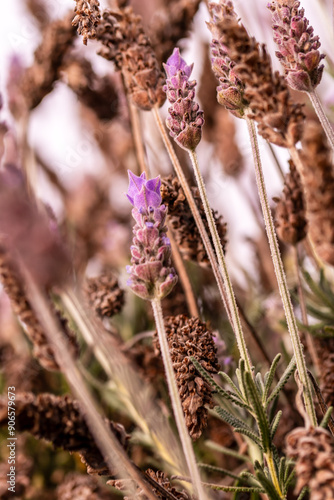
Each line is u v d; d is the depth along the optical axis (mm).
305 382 236
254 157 252
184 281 327
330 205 231
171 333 273
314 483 209
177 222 296
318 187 230
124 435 255
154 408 345
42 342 286
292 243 307
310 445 212
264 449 249
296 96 379
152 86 297
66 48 398
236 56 229
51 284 213
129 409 341
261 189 250
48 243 207
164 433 326
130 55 298
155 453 363
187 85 262
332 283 392
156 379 341
